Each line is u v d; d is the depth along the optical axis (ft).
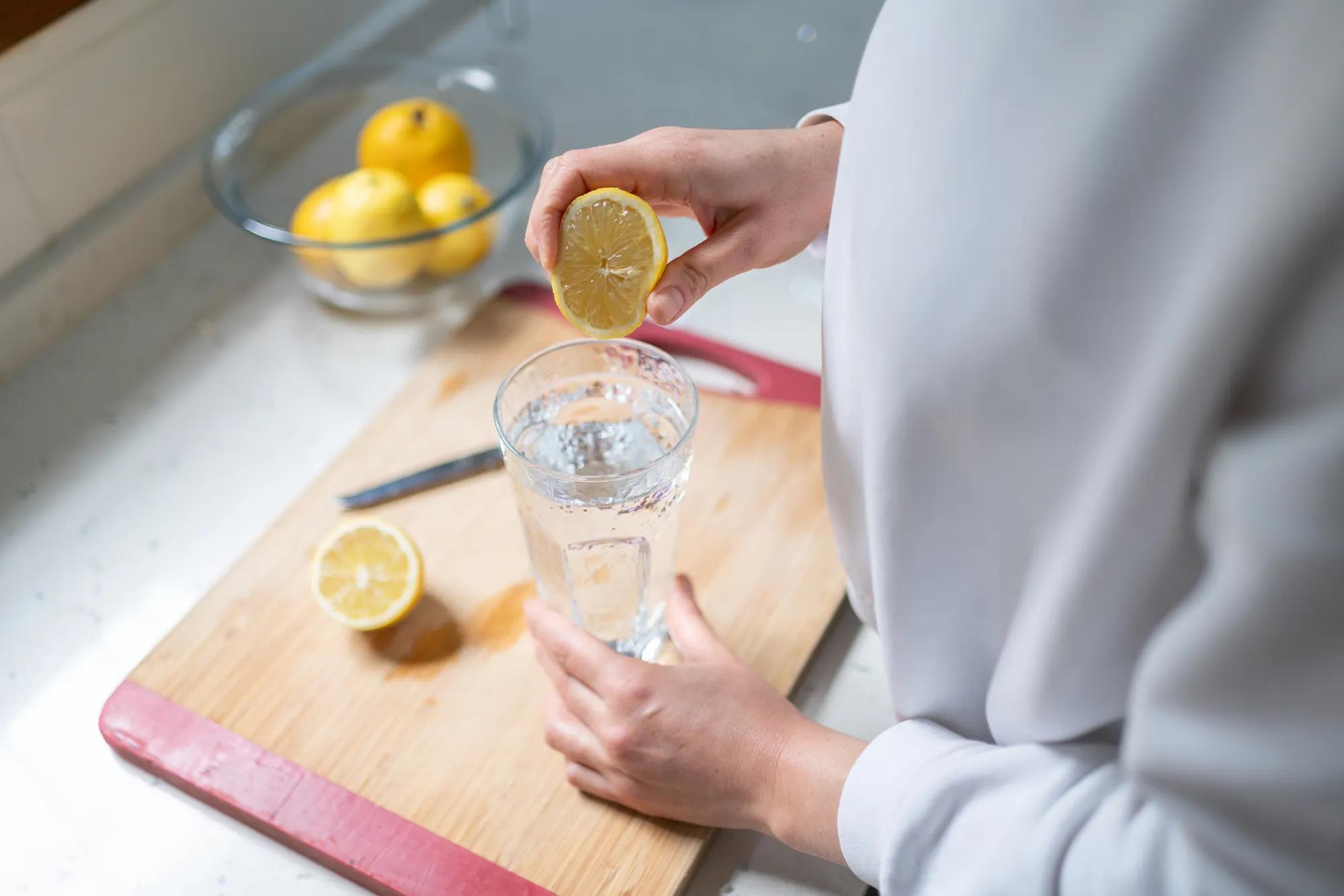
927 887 1.67
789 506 2.74
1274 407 1.17
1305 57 1.11
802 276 3.46
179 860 2.16
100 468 2.94
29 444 3.00
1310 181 1.08
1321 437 1.09
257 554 2.64
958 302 1.44
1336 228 1.08
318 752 2.27
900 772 1.77
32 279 3.17
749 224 2.14
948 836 1.66
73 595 2.64
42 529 2.79
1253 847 1.22
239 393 3.14
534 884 2.05
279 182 3.68
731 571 2.60
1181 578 1.38
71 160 3.24
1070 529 1.43
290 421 3.06
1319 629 1.11
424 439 2.92
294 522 2.71
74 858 2.16
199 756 2.26
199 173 3.59
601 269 2.02
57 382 3.17
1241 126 1.18
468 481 2.82
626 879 2.05
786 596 2.55
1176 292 1.26
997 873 1.53
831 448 1.91
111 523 2.80
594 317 2.07
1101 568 1.38
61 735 2.37
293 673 2.41
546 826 2.14
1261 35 1.17
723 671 2.12
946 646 1.78
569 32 4.42
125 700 2.35
